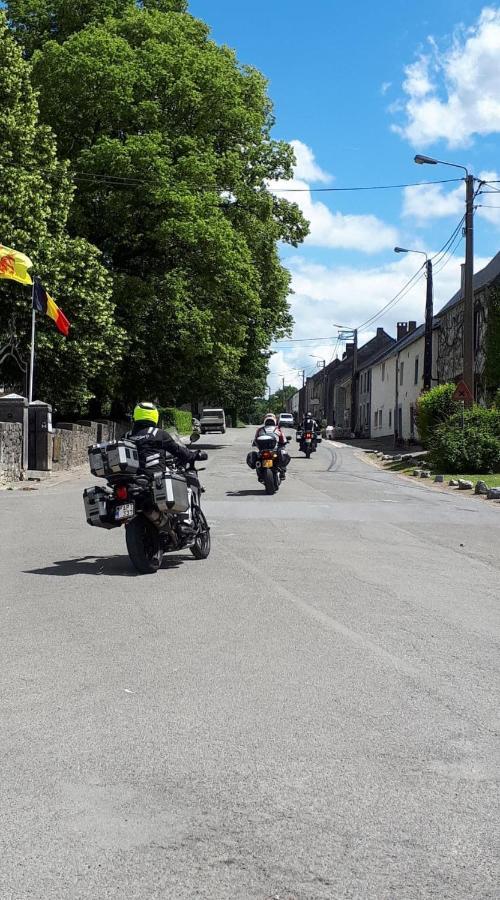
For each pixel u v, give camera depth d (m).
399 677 5.55
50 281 29.80
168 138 34.78
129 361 41.53
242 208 39.81
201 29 39.03
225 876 3.10
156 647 6.23
